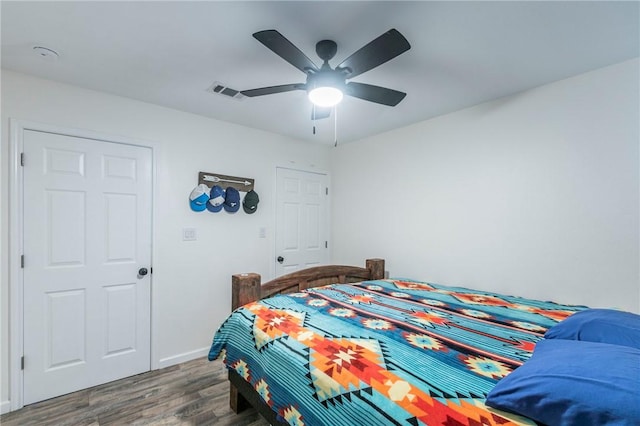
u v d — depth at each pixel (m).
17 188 2.01
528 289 2.24
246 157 3.13
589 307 1.97
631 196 1.83
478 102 2.49
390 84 2.17
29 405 2.03
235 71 2.01
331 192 3.91
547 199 2.15
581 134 2.01
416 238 2.98
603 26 1.52
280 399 1.28
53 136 2.14
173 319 2.66
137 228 2.49
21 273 2.03
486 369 1.06
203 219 2.85
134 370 2.46
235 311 1.91
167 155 2.64
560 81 2.10
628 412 0.64
